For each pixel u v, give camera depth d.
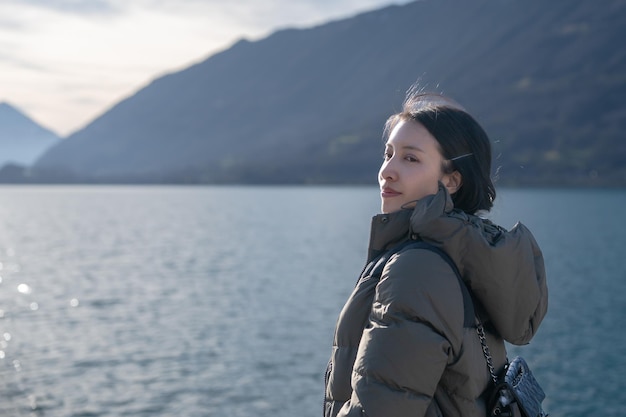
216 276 51.19
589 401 21.78
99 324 33.88
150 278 50.62
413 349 2.17
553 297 40.75
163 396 22.05
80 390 22.61
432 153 2.54
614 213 123.94
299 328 32.19
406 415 2.15
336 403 2.38
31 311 37.53
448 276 2.27
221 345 28.92
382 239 2.48
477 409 2.32
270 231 93.38
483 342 2.37
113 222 115.38
